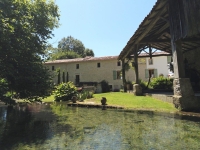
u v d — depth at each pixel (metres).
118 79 23.72
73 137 4.22
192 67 11.36
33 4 8.76
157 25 9.27
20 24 7.17
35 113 8.10
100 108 8.49
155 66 25.38
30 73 7.45
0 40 6.34
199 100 5.96
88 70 25.08
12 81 7.22
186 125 4.56
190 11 5.55
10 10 6.56
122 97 10.99
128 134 4.20
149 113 6.32
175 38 6.29
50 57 9.62
